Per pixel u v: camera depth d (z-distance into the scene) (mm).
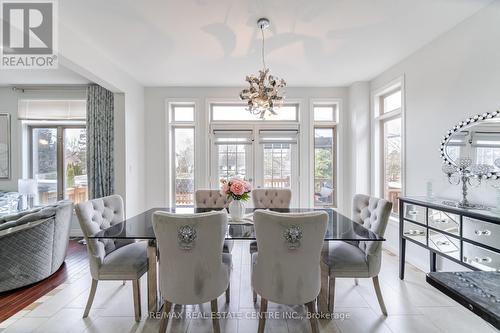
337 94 4203
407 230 2586
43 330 1816
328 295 1992
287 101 4184
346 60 3160
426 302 2162
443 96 2541
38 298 2254
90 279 2621
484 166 2061
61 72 3492
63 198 4223
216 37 2580
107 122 3844
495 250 1691
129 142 3701
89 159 3850
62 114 4059
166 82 3979
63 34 2346
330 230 2008
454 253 2045
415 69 2928
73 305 2137
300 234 1565
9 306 2127
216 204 3057
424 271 2738
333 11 2154
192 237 1590
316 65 3312
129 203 3695
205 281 1664
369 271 1954
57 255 2756
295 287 1628
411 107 3008
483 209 1940
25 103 4059
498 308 793
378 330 1814
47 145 4227
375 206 2221
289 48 2826
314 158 4305
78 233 4051
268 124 4215
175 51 2889
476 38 2193
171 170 4297
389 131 3674
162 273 1693
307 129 4207
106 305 2137
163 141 4219
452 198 2439
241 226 2148
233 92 4195
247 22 2309
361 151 3957
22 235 2402
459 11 2168
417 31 2484
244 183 2346
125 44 2723
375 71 3529
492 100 2068
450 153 2406
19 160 4105
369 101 3945
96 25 2352
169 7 2084
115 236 1834
